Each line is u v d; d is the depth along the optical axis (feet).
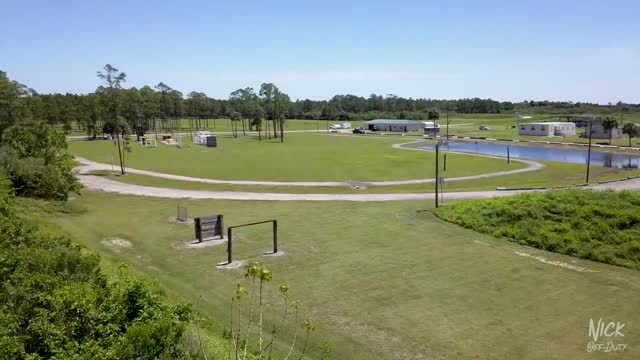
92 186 178.50
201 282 81.61
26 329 41.42
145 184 185.26
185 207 135.54
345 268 88.63
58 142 157.58
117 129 345.51
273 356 55.62
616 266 90.02
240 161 259.19
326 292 77.46
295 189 176.24
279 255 96.32
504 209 119.34
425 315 69.21
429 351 59.47
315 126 649.61
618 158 293.43
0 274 49.26
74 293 45.47
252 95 528.22
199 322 55.26
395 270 87.51
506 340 62.08
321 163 250.37
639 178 199.21
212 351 46.98
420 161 258.78
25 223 77.97
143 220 125.29
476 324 66.49
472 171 223.30
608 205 112.57
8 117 265.95
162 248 100.89
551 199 120.67
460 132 508.53
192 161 258.37
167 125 654.53
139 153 301.22
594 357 57.88
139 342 40.63
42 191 137.69
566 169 231.30
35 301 44.93
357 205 145.79
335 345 60.54
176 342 43.42
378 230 115.24
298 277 84.17
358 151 317.63
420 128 549.95
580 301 73.87
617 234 100.32
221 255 96.37
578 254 95.40
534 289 78.69
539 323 66.69
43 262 55.11
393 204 147.13
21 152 151.02
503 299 74.69
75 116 463.83
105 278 57.36
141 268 87.66
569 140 399.85
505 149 352.28
